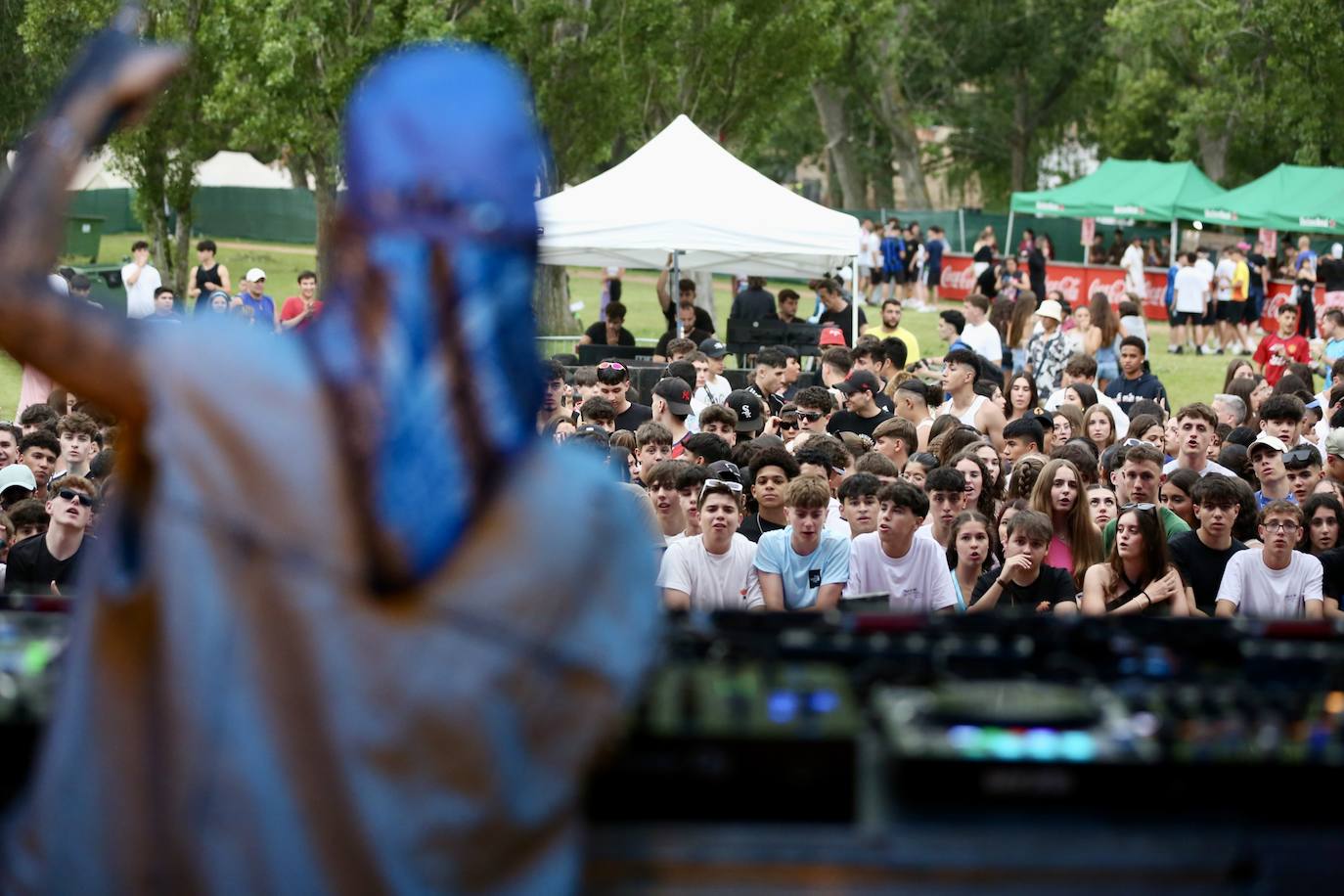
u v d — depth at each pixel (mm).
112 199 47312
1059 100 52969
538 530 1620
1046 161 59344
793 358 13812
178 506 1587
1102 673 2301
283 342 1649
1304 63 36531
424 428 1570
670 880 1960
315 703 1580
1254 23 37250
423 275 1600
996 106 52812
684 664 2279
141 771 1639
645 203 15023
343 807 1585
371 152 1662
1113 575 6480
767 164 60500
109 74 1728
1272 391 12328
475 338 1597
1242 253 29656
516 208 1653
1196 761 1946
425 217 1616
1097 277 34031
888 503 6391
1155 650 2385
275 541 1572
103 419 8789
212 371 1599
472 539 1591
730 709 2062
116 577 1649
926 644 2365
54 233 1652
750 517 7613
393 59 1732
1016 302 16859
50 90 24266
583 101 24188
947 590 6488
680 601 6520
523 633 1613
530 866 1692
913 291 36375
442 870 1605
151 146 24812
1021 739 1969
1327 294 27125
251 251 45781
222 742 1583
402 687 1577
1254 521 7043
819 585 6492
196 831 1597
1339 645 2434
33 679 2154
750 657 2318
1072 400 11414
